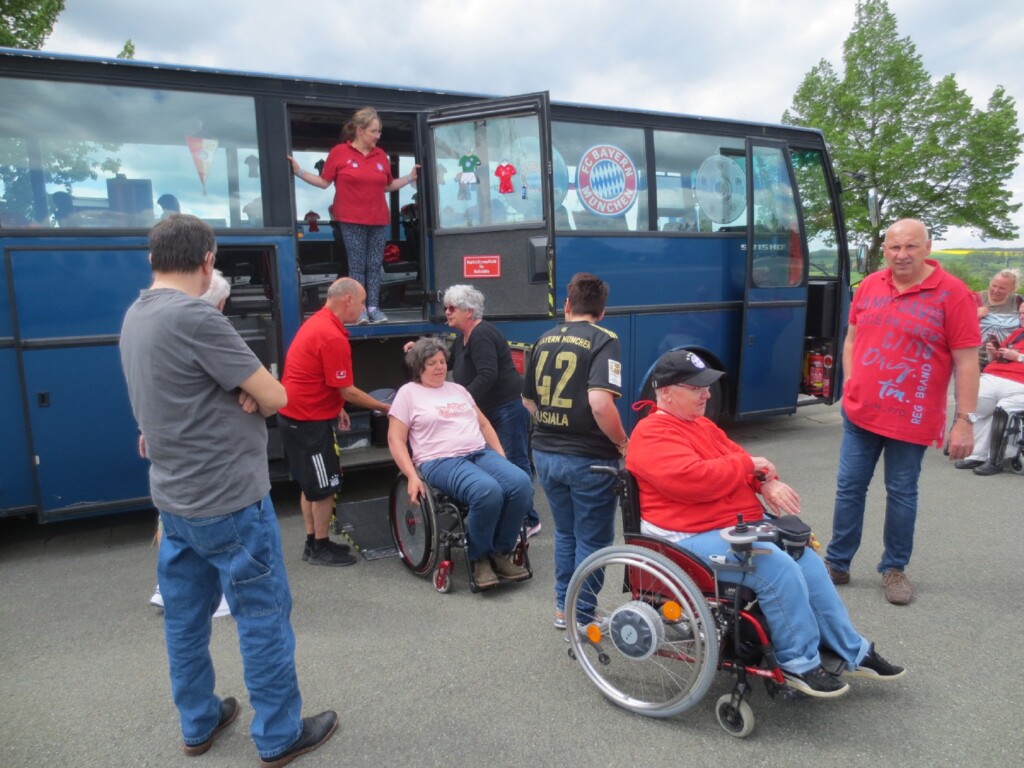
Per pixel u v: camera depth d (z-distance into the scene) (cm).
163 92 491
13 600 425
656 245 674
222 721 297
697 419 320
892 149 2320
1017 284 674
